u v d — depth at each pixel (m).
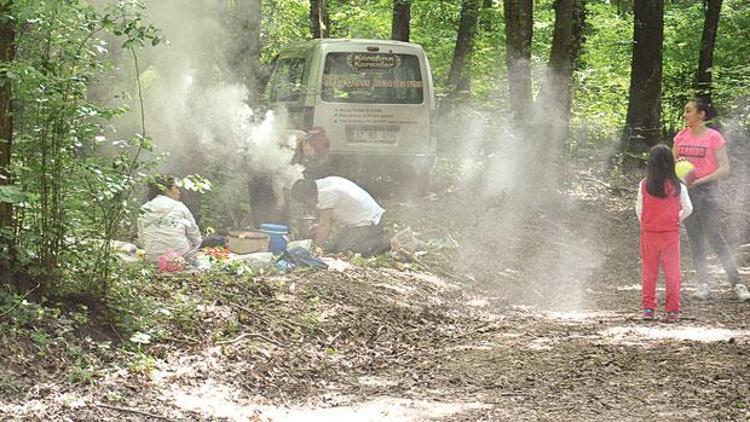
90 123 7.98
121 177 8.01
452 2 28.66
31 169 7.75
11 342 7.04
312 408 7.19
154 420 6.54
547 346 9.01
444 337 9.69
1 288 7.52
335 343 9.04
